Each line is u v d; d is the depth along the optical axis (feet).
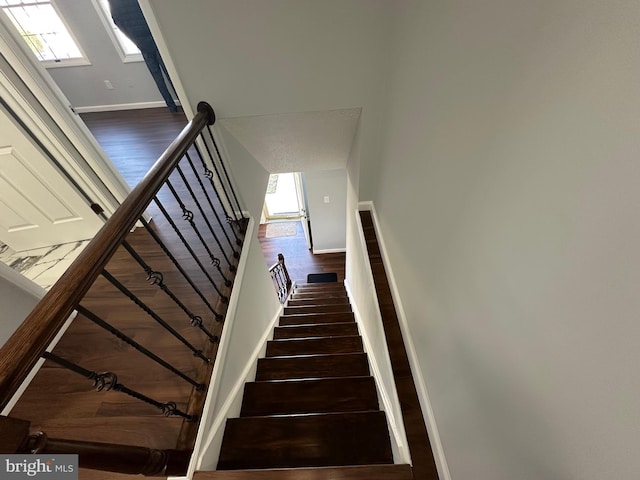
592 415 1.39
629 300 1.13
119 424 4.09
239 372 5.84
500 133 1.97
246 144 7.12
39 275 6.93
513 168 1.85
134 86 14.26
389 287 6.54
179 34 4.79
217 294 5.82
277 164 9.21
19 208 6.81
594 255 1.28
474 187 2.40
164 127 12.93
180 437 3.95
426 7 3.25
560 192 1.45
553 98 1.44
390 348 5.26
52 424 4.12
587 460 1.45
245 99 5.67
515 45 1.71
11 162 6.08
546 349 1.69
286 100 5.75
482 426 2.59
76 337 5.14
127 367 4.69
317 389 5.98
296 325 9.84
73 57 13.48
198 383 4.29
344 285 16.47
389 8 4.71
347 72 5.43
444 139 3.01
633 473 1.20
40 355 1.86
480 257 2.39
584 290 1.36
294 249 20.39
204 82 5.40
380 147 6.64
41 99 5.42
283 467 4.62
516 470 2.10
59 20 12.61
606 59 1.12
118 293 5.92
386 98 5.65
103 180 6.88
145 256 6.77
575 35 1.26
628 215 1.10
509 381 2.12
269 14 4.67
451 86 2.75
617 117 1.09
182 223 7.68
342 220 17.38
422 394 4.38
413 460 3.94
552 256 1.56
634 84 1.02
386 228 6.84
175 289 5.98
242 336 6.19
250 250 7.47
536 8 1.49
